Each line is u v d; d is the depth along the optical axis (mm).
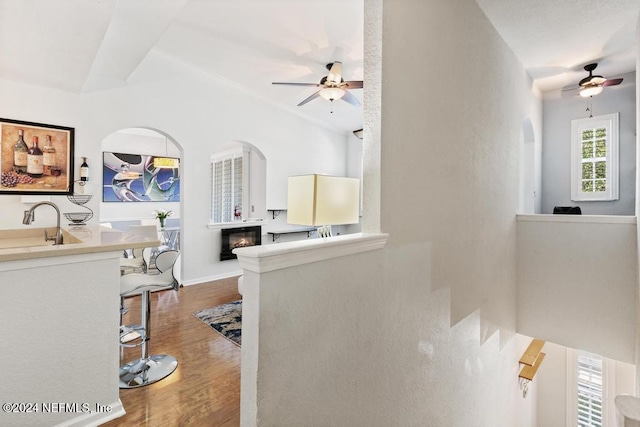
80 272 1671
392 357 1695
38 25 2189
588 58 3779
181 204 4586
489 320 2877
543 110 5148
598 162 4695
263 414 1067
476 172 2592
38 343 1543
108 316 1772
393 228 1685
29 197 3244
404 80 1750
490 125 2857
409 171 1800
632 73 4340
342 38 3656
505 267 3273
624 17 2898
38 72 2988
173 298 4059
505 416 3336
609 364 4602
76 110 3553
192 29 3529
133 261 3018
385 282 1638
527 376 3809
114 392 1801
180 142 4469
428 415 2012
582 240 3312
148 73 4102
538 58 3742
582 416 4797
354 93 5344
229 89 5086
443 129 2125
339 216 1592
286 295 1138
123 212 6695
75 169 3549
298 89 5273
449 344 2230
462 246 2385
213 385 2137
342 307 1385
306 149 6574
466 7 2457
